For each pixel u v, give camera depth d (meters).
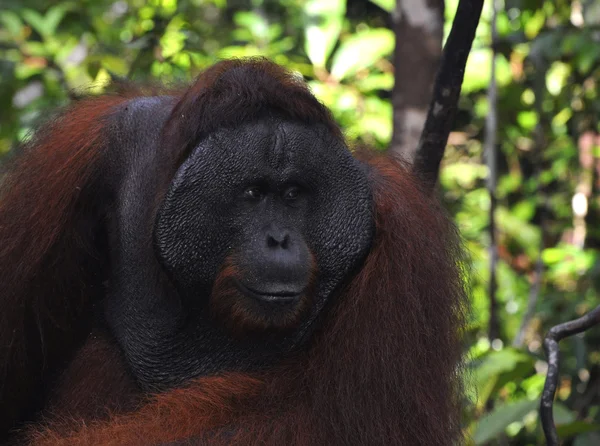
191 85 5.33
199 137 4.86
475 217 12.16
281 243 4.75
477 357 7.78
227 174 4.79
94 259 5.43
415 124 7.80
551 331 5.77
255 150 4.77
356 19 14.41
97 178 5.34
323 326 5.03
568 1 10.74
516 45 11.23
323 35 11.64
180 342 5.18
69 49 12.48
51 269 5.27
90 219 5.38
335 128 5.00
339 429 4.72
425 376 4.84
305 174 4.83
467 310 5.52
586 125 10.90
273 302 4.78
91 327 5.57
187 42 9.52
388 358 4.77
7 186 5.49
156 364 5.22
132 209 5.21
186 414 4.83
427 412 4.78
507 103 11.53
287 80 4.93
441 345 4.98
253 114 4.80
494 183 9.10
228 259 4.83
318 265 4.93
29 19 12.25
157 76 8.77
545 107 11.42
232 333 4.93
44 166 5.37
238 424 4.79
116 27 12.91
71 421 5.17
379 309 4.86
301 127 4.85
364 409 4.73
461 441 5.45
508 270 11.50
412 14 7.78
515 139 12.38
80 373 5.39
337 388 4.77
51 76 11.90
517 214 12.47
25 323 5.31
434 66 7.81
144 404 5.17
